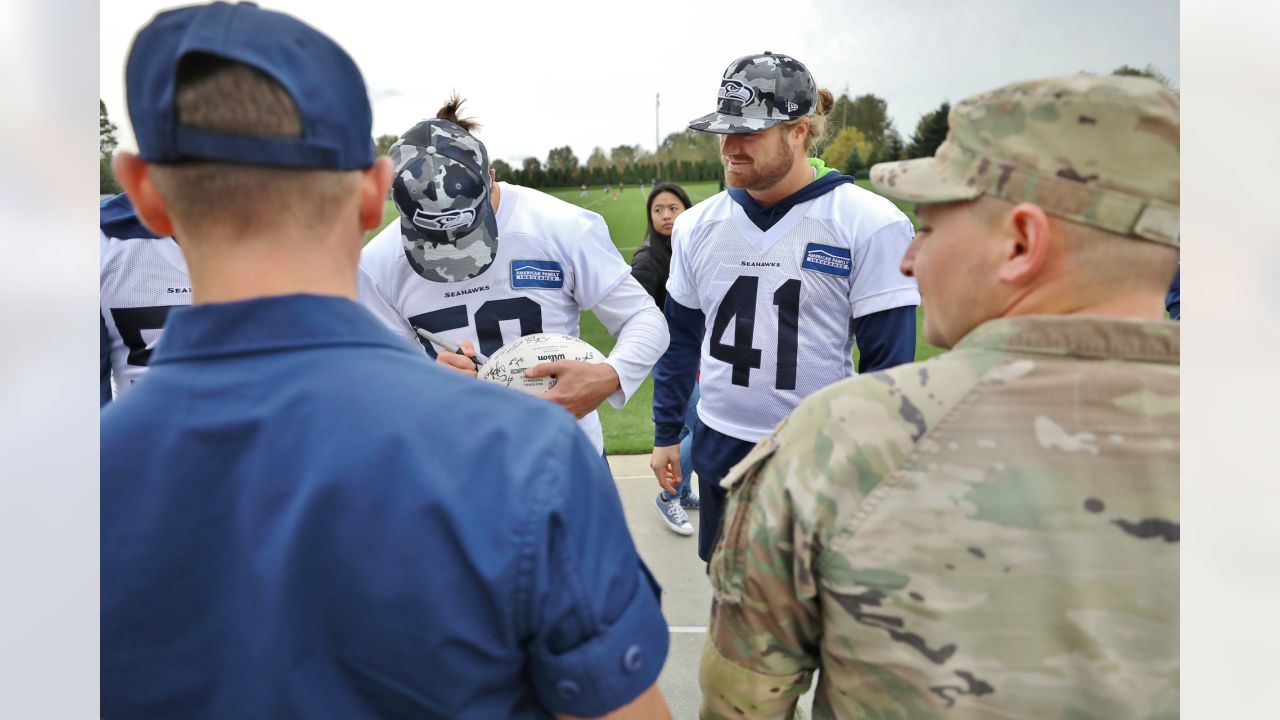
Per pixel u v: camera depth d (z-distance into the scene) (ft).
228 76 1.84
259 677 1.86
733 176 6.42
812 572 2.46
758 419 6.74
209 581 1.88
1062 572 2.23
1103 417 2.22
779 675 2.79
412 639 1.80
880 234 6.20
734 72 6.27
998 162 2.31
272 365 1.94
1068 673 2.24
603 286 6.33
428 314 6.16
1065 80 2.23
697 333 7.60
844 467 2.36
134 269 6.36
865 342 6.44
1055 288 2.31
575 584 1.89
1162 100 2.14
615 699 1.99
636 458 15.39
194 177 1.89
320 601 1.82
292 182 1.93
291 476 1.85
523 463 1.85
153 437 1.94
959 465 2.29
